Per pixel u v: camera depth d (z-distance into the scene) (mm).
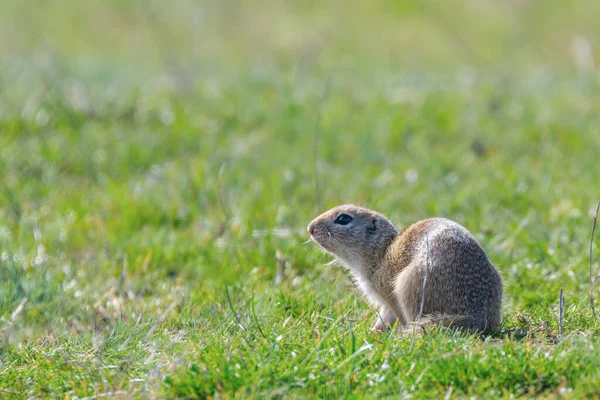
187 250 13703
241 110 22266
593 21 41219
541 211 15141
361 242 11047
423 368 8266
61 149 19016
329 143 19859
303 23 41625
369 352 8695
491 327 9875
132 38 40719
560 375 8164
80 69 27375
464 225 14438
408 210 15789
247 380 8172
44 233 14820
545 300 11148
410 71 30969
